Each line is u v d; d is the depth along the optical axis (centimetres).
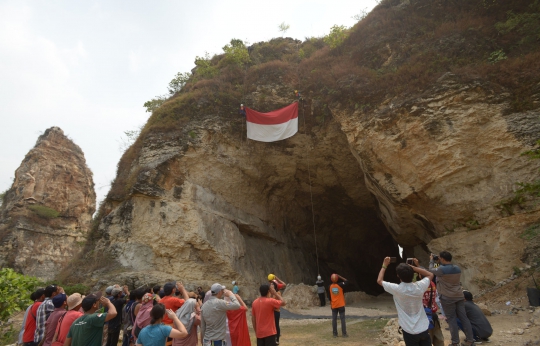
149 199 1666
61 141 3878
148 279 1472
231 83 2097
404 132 1445
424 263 1881
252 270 1820
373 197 2177
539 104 1241
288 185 2188
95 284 1476
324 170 2075
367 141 1577
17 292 928
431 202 1407
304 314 1409
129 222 1666
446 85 1401
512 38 1475
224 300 527
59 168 3703
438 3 1792
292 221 2392
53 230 3403
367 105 1616
